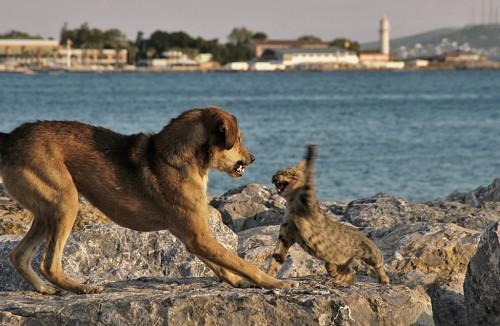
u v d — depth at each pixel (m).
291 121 77.75
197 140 11.44
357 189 36.25
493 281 11.73
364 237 11.31
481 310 11.95
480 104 107.62
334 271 11.27
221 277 11.65
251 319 10.12
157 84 196.50
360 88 174.38
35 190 11.14
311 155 10.88
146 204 11.45
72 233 14.63
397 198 19.02
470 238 13.63
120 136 11.70
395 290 10.68
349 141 57.38
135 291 11.06
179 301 10.15
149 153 11.49
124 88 171.62
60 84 191.38
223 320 10.12
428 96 136.38
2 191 17.61
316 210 10.93
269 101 120.56
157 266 14.28
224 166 11.70
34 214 11.32
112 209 11.58
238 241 15.69
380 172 41.16
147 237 14.59
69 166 11.37
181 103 114.12
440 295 12.91
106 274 13.82
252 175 39.34
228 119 11.55
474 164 44.19
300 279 11.73
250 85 191.50
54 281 11.22
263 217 19.47
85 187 11.50
